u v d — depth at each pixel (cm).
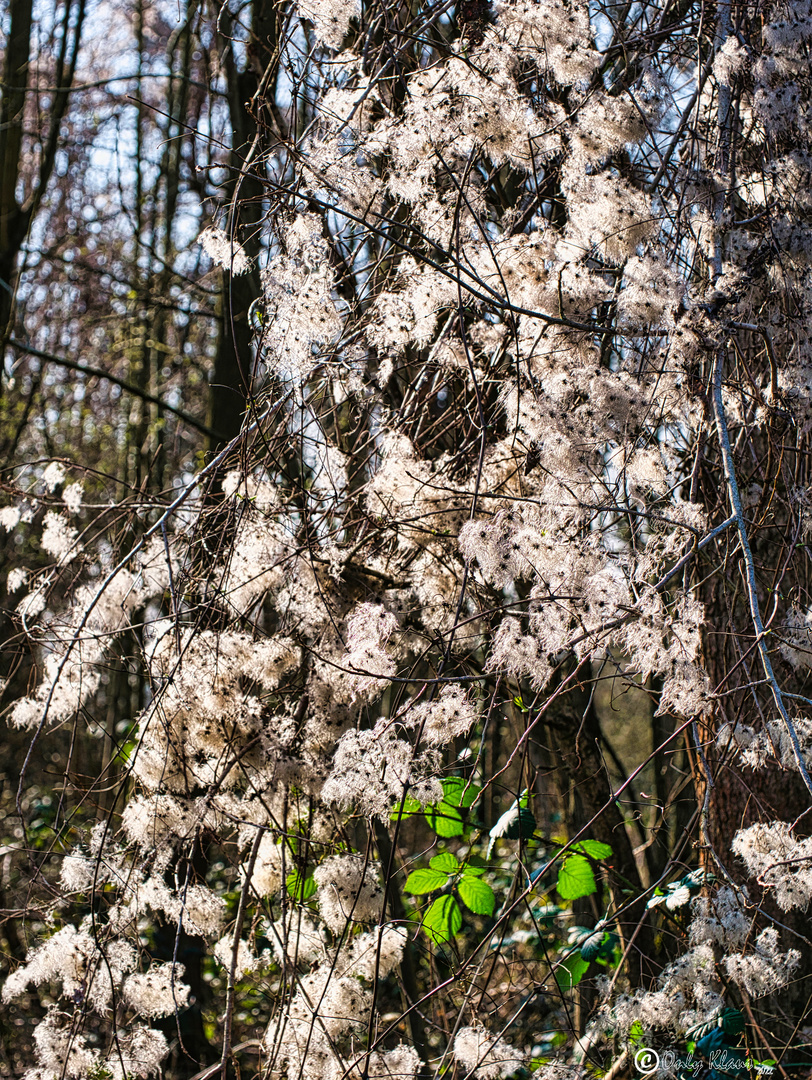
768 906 277
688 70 308
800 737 224
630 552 239
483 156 299
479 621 296
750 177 275
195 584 305
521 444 286
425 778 240
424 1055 368
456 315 280
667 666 214
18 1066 431
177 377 991
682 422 269
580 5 263
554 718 347
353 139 289
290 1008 253
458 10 296
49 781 927
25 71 689
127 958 269
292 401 294
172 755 268
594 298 260
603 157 258
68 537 315
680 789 328
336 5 279
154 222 890
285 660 273
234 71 450
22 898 452
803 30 246
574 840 223
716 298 240
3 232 628
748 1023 267
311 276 266
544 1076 243
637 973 317
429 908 281
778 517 292
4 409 898
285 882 253
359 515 319
